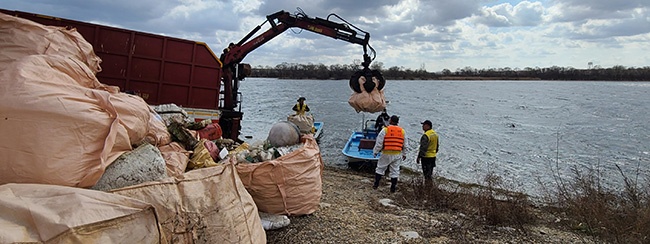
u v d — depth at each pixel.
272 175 5.34
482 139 23.81
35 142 2.79
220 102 13.12
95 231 2.26
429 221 6.96
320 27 12.12
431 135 10.12
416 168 13.62
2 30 3.57
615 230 6.10
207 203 3.32
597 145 22.02
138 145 3.79
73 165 2.88
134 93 8.98
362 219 6.62
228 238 3.36
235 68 13.20
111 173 3.21
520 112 44.50
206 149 4.86
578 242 6.18
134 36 9.38
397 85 149.12
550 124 32.59
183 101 9.99
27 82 2.91
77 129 2.94
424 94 86.88
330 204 7.45
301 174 5.54
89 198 2.40
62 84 3.12
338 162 15.21
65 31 4.02
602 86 147.25
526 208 7.70
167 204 3.11
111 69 9.29
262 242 3.82
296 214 5.66
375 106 8.52
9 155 2.75
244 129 24.89
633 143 22.81
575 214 7.47
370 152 13.80
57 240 2.12
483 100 66.81
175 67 9.83
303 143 6.37
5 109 2.77
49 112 2.85
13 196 2.32
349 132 25.19
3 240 1.99
